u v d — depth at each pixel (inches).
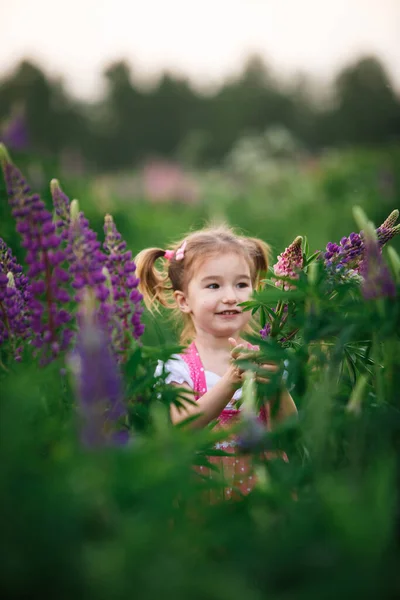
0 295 117.4
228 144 1956.2
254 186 722.8
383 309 103.6
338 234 493.4
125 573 71.6
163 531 78.7
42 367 108.2
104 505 80.4
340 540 75.1
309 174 687.7
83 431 82.0
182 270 156.7
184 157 1365.7
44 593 71.3
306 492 91.5
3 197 221.8
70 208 116.1
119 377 102.4
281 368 109.1
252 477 134.3
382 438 98.3
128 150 1987.0
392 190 553.6
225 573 75.6
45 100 1781.5
